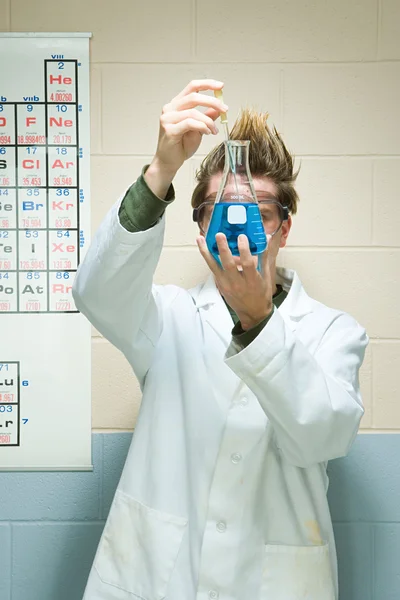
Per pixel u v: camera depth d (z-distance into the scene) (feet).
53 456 5.98
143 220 3.79
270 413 3.80
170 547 4.23
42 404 5.99
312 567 4.26
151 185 3.78
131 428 6.01
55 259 5.98
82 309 4.17
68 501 5.97
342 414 3.92
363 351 4.75
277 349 3.65
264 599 4.18
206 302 4.73
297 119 5.96
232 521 4.20
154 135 5.99
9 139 5.97
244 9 5.95
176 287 5.04
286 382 3.67
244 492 4.24
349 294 5.99
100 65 5.97
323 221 5.98
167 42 5.95
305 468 4.38
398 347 6.00
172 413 4.50
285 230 4.74
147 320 4.45
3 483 5.97
